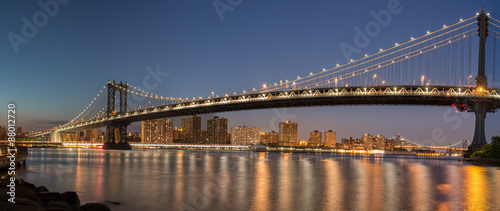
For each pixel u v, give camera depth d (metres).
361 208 31.31
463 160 124.06
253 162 104.06
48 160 99.00
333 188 43.25
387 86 130.88
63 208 20.75
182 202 33.47
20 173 58.69
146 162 93.31
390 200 35.09
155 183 46.94
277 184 46.72
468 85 127.00
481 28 125.62
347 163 109.75
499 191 41.66
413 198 36.31
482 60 125.00
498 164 98.50
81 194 37.59
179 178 53.16
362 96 131.12
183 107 173.38
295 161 117.81
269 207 31.48
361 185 46.56
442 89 127.94
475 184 48.50
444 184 48.31
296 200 34.72
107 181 48.75
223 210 30.30
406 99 128.75
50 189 40.81
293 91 143.88
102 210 23.19
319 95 136.88
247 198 35.62
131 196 36.56
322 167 83.81
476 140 122.12
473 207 32.06
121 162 92.06
